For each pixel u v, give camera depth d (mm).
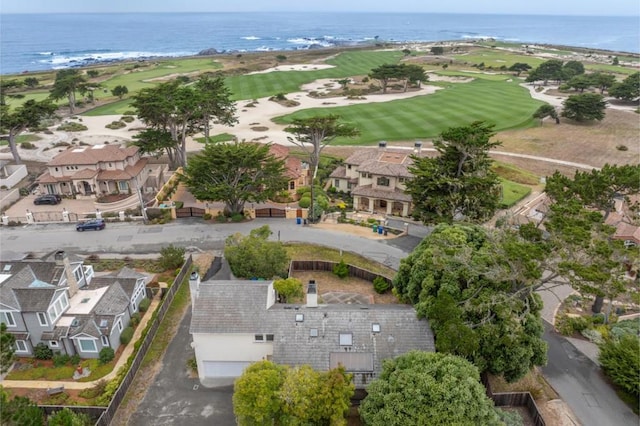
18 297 37125
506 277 32281
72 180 70438
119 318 39844
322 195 69562
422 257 38750
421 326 33688
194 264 52375
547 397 34719
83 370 36906
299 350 32719
